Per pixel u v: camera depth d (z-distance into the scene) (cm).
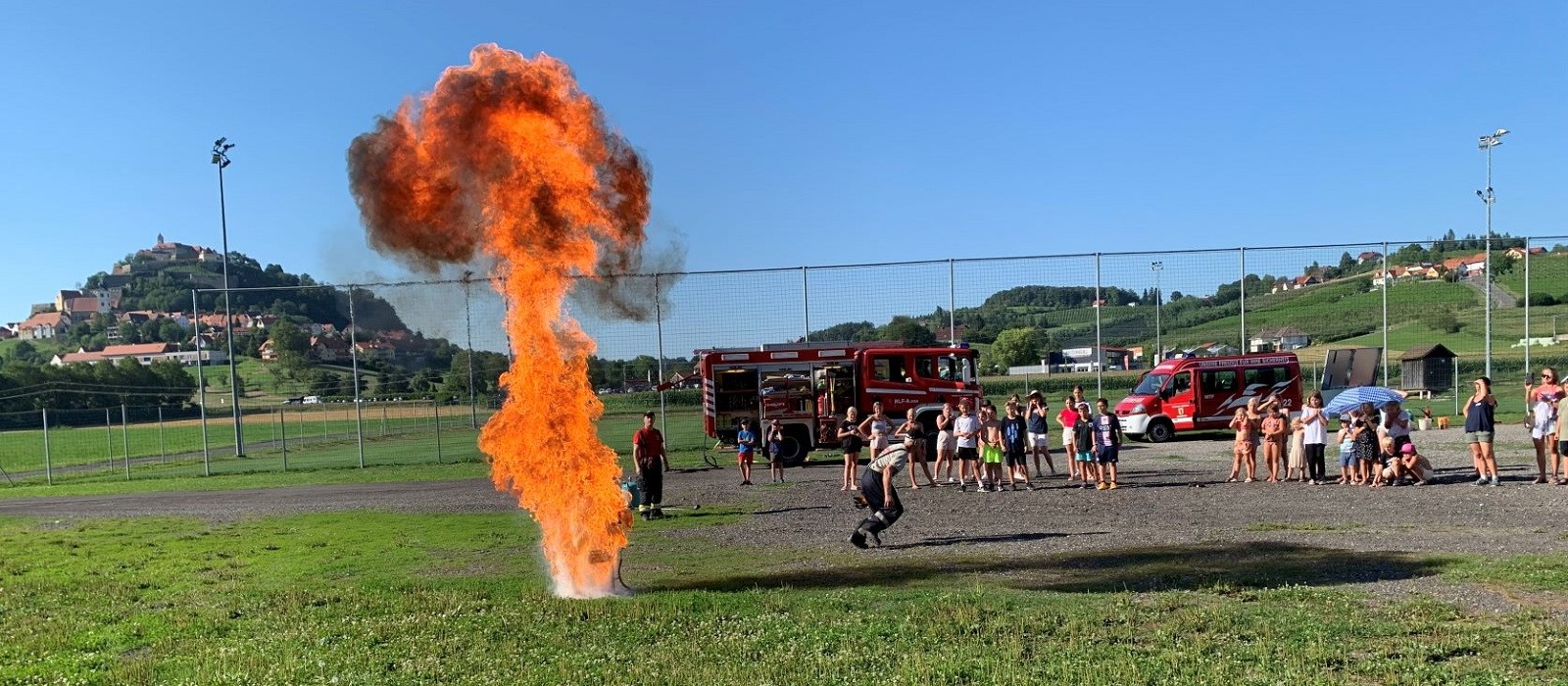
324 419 4225
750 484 2330
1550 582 960
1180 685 685
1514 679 680
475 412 3322
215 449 4866
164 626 966
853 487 2134
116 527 1873
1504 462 2130
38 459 5072
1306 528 1374
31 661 855
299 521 1841
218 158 3638
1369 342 3325
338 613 994
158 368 8131
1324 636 799
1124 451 2878
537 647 844
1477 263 3372
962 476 2108
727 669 753
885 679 718
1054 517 1597
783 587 1075
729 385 2930
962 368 2953
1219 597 959
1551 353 3325
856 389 2909
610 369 3112
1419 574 1029
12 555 1531
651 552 1365
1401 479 1870
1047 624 863
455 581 1154
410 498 2241
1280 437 2008
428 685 740
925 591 1024
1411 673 695
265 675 768
